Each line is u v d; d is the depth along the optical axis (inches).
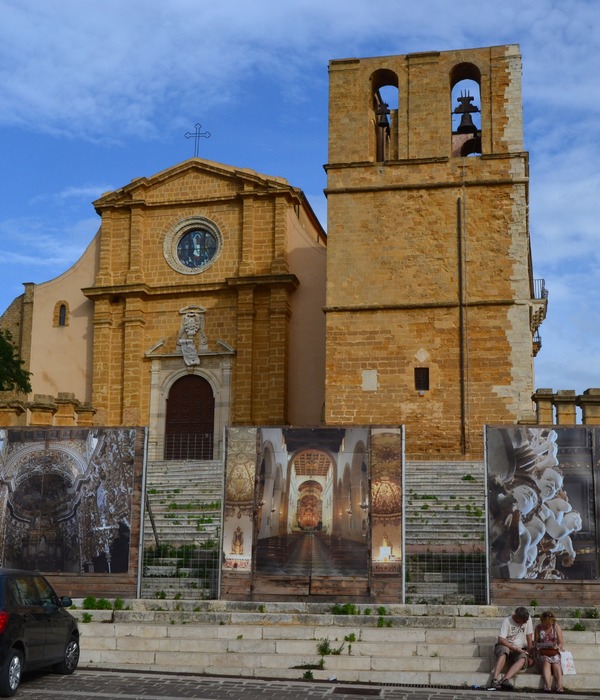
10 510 917.8
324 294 1675.7
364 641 774.5
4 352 1491.1
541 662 699.4
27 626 628.1
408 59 1549.0
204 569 945.5
